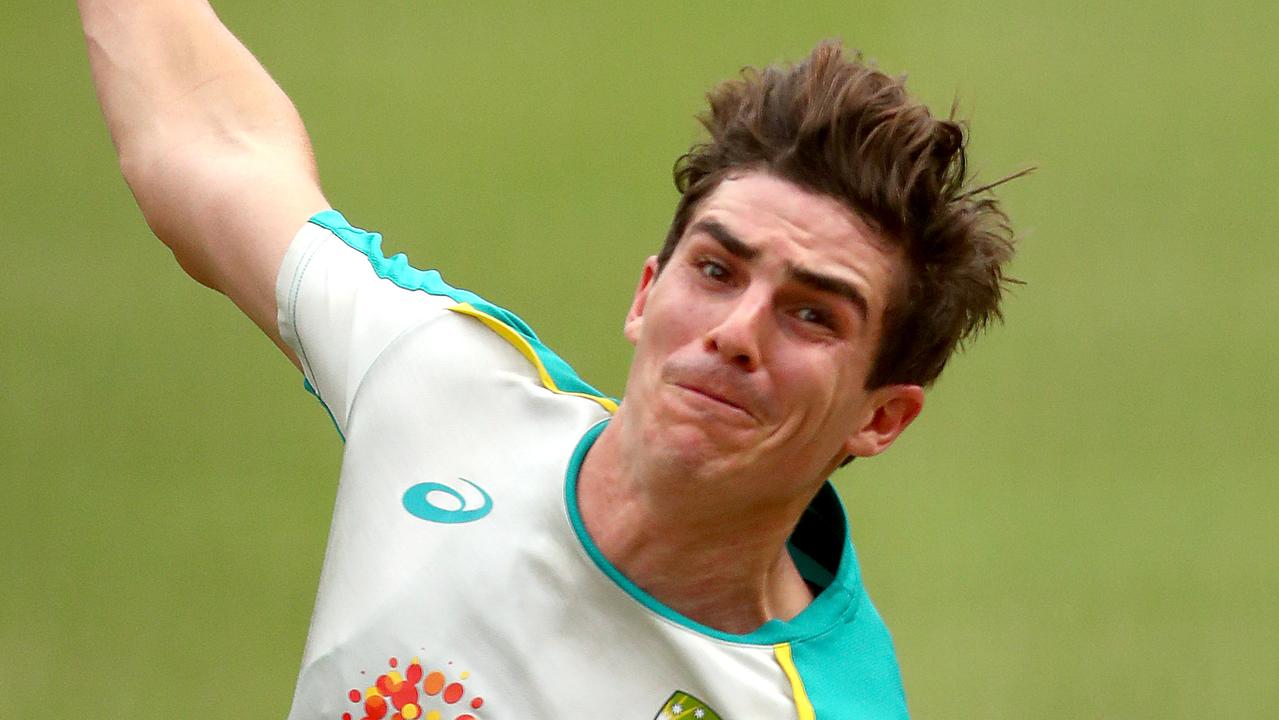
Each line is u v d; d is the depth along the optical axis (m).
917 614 14.56
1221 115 19.06
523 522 5.98
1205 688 14.16
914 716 13.68
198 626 13.86
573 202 17.44
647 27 19.41
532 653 5.81
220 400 15.66
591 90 18.61
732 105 5.89
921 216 5.66
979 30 19.80
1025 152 18.48
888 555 15.06
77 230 17.03
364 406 6.41
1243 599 14.92
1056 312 17.33
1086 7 20.03
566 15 19.45
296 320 6.66
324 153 17.72
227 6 19.19
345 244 6.73
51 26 18.78
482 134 18.16
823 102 5.53
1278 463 16.03
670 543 5.80
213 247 6.92
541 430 6.23
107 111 7.26
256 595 14.12
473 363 6.41
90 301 16.47
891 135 5.53
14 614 13.85
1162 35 19.84
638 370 5.73
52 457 15.09
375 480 6.29
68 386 15.67
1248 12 19.94
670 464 5.56
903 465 15.98
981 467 15.95
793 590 6.37
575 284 16.66
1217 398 16.56
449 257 16.78
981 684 14.03
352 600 6.11
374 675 5.94
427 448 6.26
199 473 15.03
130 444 15.23
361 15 19.23
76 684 13.36
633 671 5.79
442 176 17.62
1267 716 13.92
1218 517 15.55
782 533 5.92
